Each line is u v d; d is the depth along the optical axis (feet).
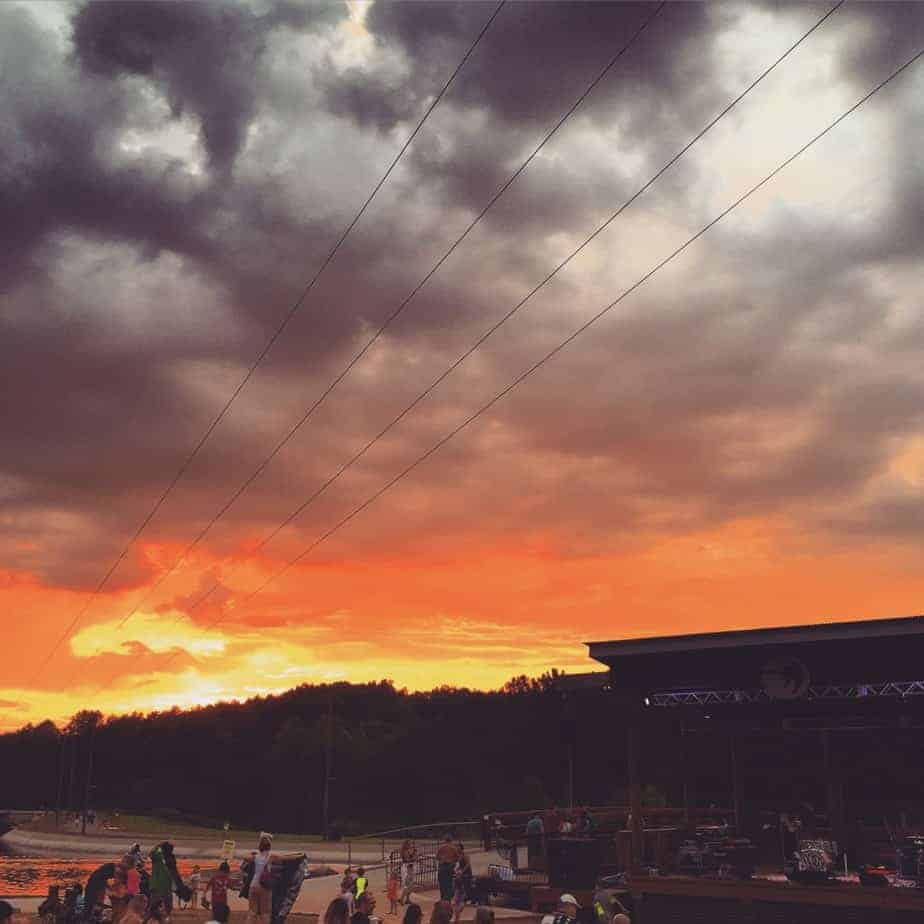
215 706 614.75
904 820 96.37
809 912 67.26
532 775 431.02
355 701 586.04
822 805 102.01
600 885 87.45
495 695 486.79
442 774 448.24
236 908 99.09
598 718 301.02
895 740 97.55
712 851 82.99
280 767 498.69
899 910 64.23
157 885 79.41
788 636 71.82
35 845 325.01
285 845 271.49
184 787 562.25
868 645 70.90
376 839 304.71
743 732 91.50
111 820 428.56
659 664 78.79
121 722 655.76
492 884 98.22
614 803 318.65
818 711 80.33
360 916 53.78
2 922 77.92
